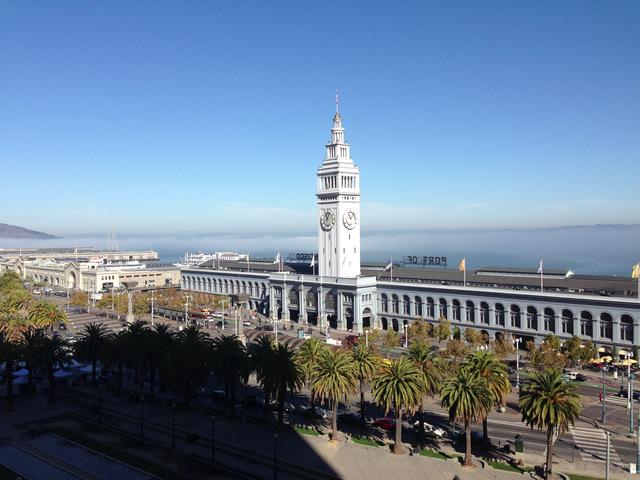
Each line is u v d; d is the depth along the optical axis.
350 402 135.50
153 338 139.88
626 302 165.50
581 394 138.12
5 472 98.12
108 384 153.50
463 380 97.19
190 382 131.38
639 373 154.75
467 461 97.38
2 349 133.38
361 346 122.00
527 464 98.12
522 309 188.88
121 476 96.44
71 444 111.19
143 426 120.88
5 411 132.88
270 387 112.56
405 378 101.75
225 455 104.50
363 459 101.25
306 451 105.19
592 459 100.19
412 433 113.81
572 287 187.25
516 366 160.62
